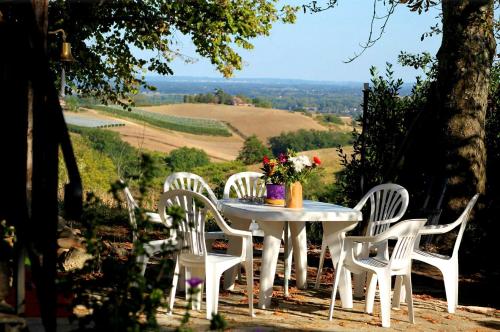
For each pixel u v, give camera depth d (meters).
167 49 14.02
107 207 12.62
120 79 14.57
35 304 5.58
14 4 5.41
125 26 13.77
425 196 11.40
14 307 5.02
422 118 11.09
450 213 10.94
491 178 11.66
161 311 6.67
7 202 5.21
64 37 8.66
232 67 13.80
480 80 10.95
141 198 4.70
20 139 5.22
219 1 13.27
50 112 4.48
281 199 7.79
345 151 37.38
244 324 6.41
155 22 13.61
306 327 6.47
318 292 8.20
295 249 8.29
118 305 4.27
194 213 6.68
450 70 11.00
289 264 8.10
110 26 13.87
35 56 4.66
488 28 10.99
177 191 6.71
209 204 6.63
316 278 8.57
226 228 6.70
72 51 13.41
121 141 37.66
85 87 14.51
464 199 10.91
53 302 4.33
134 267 4.41
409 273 7.00
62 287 4.39
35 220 4.80
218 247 10.83
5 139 5.25
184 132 68.38
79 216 4.27
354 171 12.12
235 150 63.09
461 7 10.88
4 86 5.27
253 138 41.44
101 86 14.52
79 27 12.99
